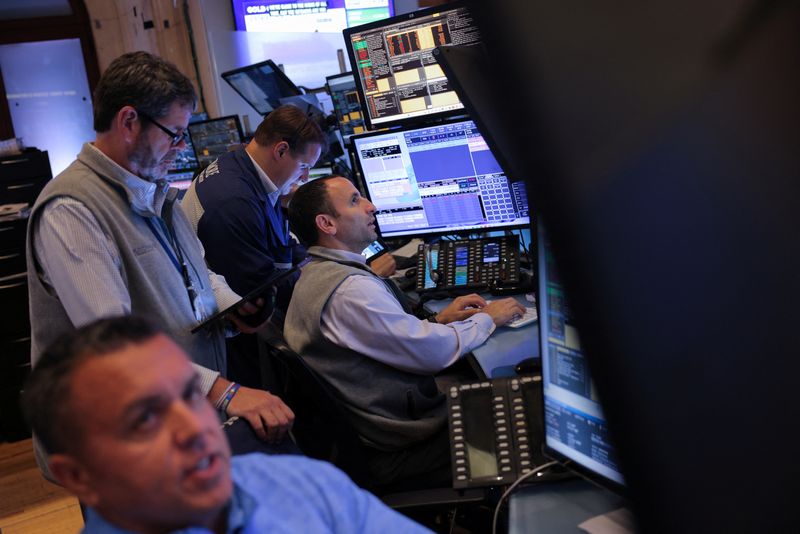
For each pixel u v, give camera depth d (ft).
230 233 7.84
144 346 2.51
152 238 5.57
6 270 11.66
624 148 0.82
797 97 0.82
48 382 2.45
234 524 2.77
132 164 5.38
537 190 0.81
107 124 5.24
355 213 6.57
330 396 5.46
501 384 4.31
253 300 5.79
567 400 3.61
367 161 8.67
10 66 19.80
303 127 8.23
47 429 2.47
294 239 9.88
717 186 0.83
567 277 0.82
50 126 20.40
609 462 3.38
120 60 5.25
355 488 3.26
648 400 0.84
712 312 0.84
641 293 0.82
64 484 2.56
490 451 4.15
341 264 6.38
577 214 0.82
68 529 9.27
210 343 5.92
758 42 0.82
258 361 7.47
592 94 0.82
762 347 0.85
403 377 6.17
